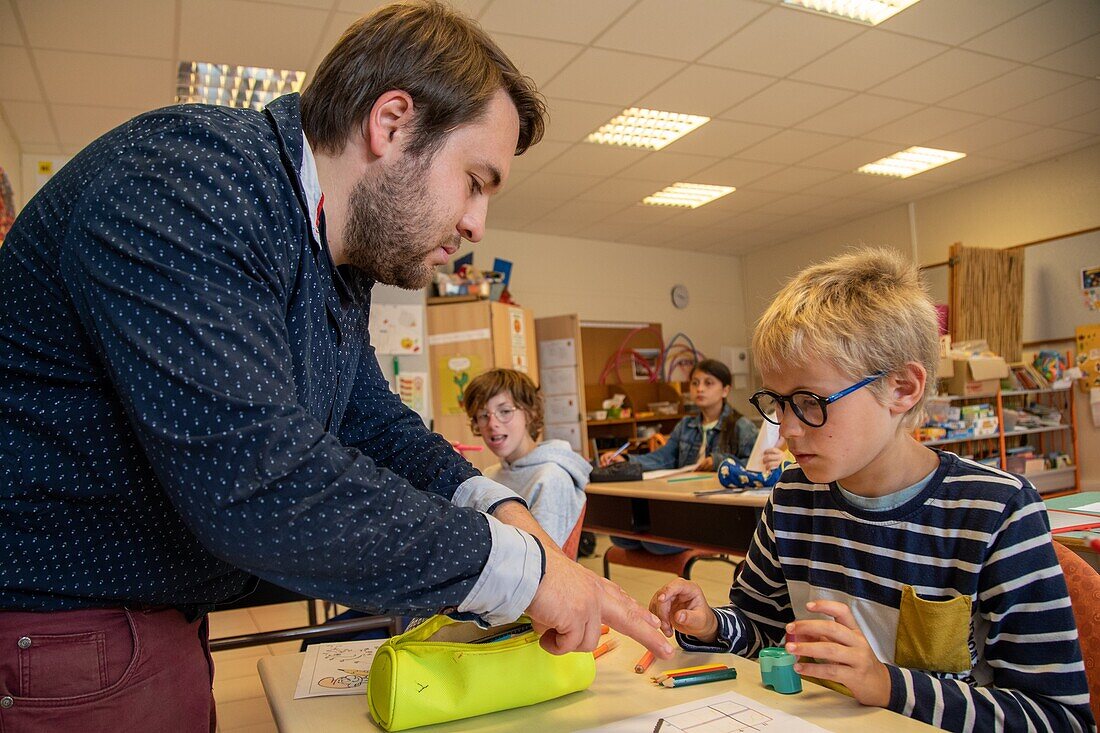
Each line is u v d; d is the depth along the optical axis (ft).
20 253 2.29
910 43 13.20
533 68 13.20
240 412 1.92
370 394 3.60
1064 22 12.87
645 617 2.55
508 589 2.22
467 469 3.37
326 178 2.74
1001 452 15.08
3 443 2.25
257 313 2.09
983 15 12.48
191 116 2.29
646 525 9.85
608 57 12.94
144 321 1.93
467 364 17.79
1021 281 20.01
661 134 17.12
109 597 2.40
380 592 2.08
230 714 8.32
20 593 2.29
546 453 7.35
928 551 3.06
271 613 13.17
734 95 14.85
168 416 1.90
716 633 3.35
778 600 3.73
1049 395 17.78
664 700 2.66
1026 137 18.44
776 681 2.68
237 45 11.64
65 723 2.32
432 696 2.52
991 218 21.56
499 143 2.84
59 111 13.57
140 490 2.35
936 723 2.49
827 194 22.17
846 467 3.01
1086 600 3.11
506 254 24.50
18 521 2.27
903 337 2.98
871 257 3.35
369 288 3.37
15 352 2.26
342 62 2.66
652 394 25.82
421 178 2.69
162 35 11.23
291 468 1.96
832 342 2.95
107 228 2.01
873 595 3.18
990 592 2.89
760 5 11.62
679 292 28.12
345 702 2.85
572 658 2.73
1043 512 2.92
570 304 25.57
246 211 2.17
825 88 14.80
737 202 22.52
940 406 14.23
